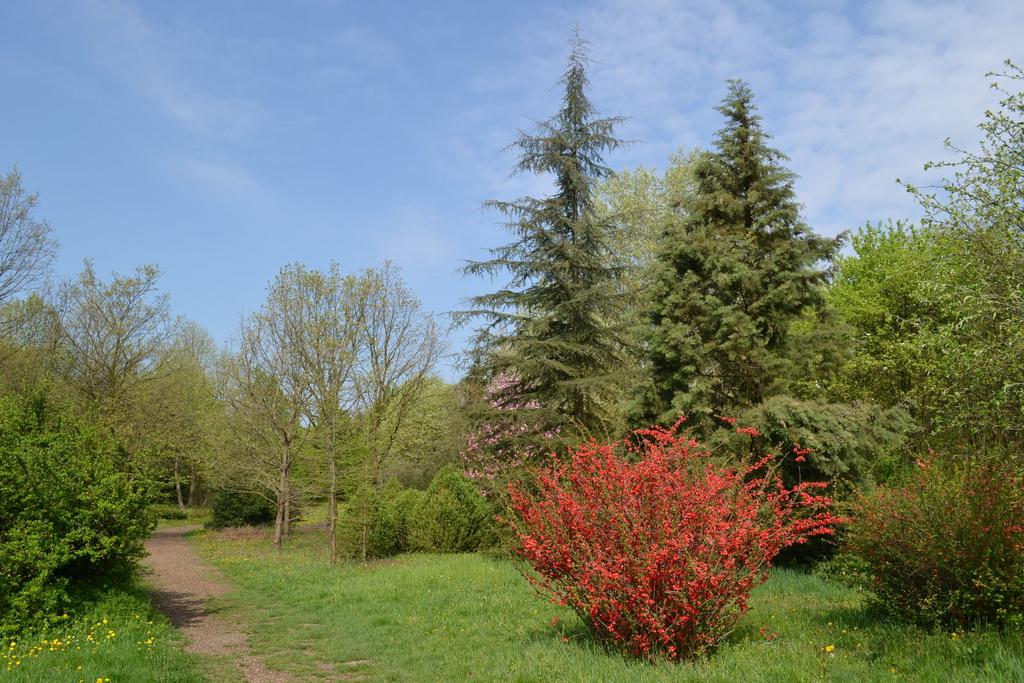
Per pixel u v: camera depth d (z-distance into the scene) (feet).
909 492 25.80
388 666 25.96
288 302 69.41
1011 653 18.42
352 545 59.88
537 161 58.29
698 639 22.12
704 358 46.06
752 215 48.96
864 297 69.10
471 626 29.99
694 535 22.30
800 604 30.83
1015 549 22.09
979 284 28.43
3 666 22.91
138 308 87.56
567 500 24.38
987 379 27.89
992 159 29.73
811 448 38.73
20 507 30.53
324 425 64.44
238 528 98.58
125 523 33.60
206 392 102.47
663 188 89.40
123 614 31.37
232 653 28.99
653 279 48.60
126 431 80.02
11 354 75.51
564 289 55.88
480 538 58.03
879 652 21.25
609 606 22.76
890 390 62.90
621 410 46.52
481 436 56.95
